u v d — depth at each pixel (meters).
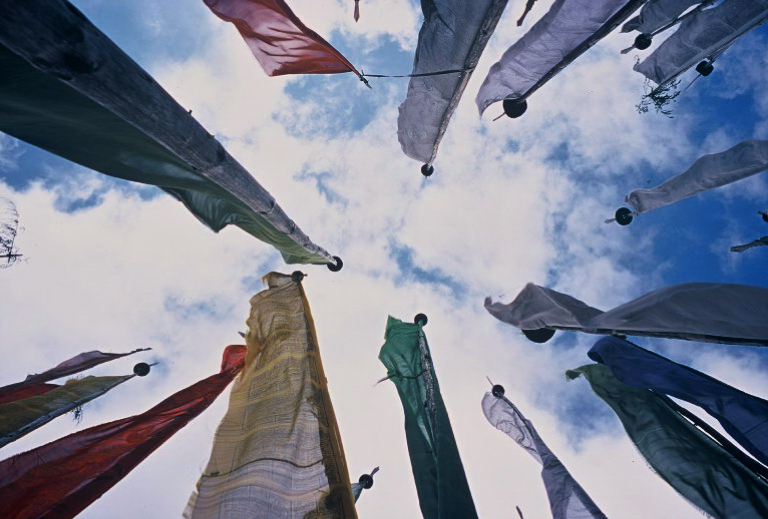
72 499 3.86
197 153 2.72
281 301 5.64
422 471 4.92
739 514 3.38
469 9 4.16
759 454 3.36
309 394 4.12
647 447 4.20
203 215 4.82
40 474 3.96
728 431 3.58
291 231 5.09
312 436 3.71
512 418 5.83
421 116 6.20
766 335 2.63
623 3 4.32
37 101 2.29
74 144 2.78
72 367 5.72
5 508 3.65
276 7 4.37
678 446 4.02
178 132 2.42
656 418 4.36
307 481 3.35
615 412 4.69
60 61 1.66
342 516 3.15
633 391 4.76
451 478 4.06
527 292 4.71
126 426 4.68
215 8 4.52
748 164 5.10
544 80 5.30
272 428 3.81
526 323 4.50
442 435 4.53
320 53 4.84
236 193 3.61
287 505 3.20
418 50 5.10
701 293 2.93
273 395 4.22
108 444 4.42
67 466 4.11
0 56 1.95
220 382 5.77
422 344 6.03
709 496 3.57
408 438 5.35
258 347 5.16
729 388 3.78
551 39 4.83
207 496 3.43
